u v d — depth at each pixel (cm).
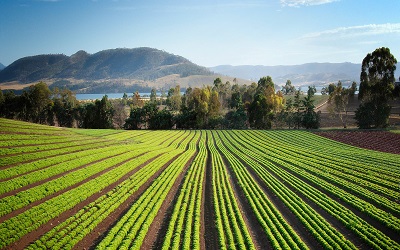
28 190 3086
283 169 5219
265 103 10894
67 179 3609
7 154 4159
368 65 9044
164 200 3456
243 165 5503
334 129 9331
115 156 5203
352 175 4675
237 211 3077
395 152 6338
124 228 2558
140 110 11569
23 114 12256
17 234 2342
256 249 2425
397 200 3506
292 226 2869
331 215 3120
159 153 6156
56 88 15312
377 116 8719
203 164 5472
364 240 2542
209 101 11938
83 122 11706
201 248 2409
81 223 2636
